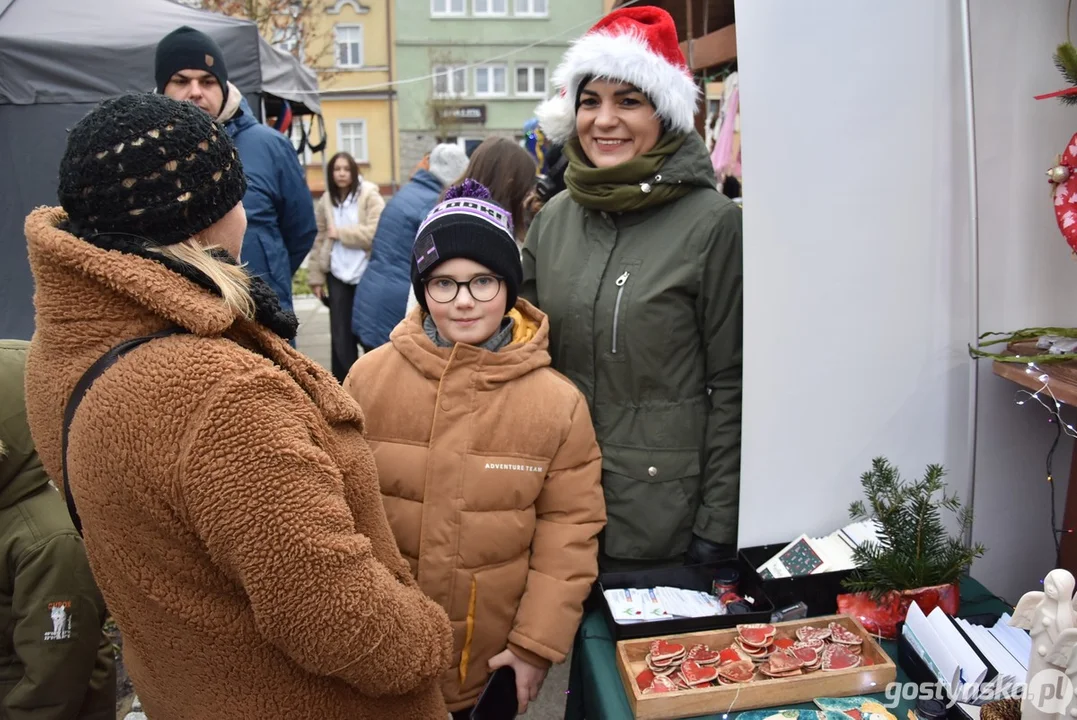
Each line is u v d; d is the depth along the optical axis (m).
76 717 1.57
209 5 9.84
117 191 0.84
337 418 1.00
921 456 1.59
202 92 2.77
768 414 1.55
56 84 3.93
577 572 1.44
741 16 1.41
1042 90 1.48
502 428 1.44
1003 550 1.64
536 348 1.49
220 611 0.90
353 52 21.22
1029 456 1.61
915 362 1.56
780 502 1.59
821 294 1.52
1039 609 0.94
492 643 1.45
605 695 1.28
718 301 1.55
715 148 3.63
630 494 1.58
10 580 1.46
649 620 1.39
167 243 0.89
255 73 4.33
